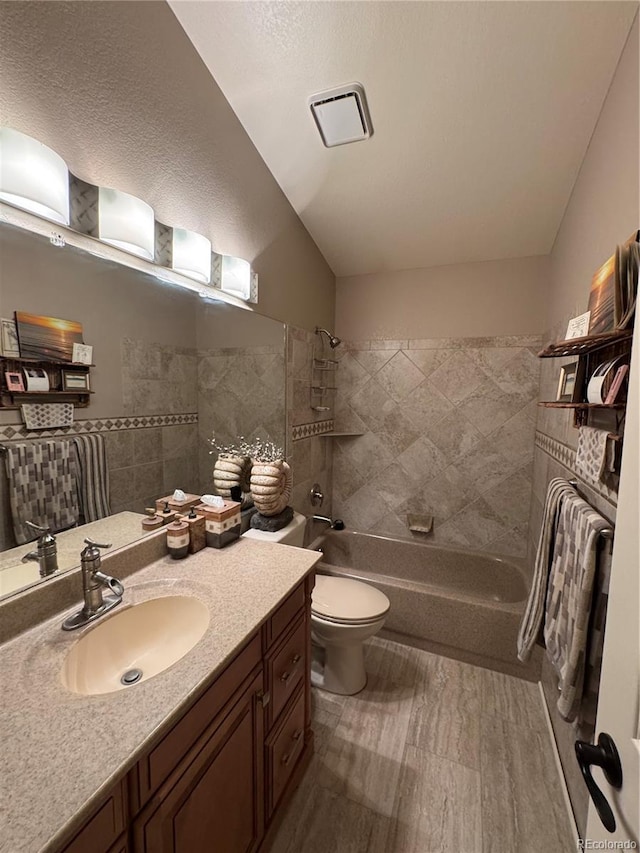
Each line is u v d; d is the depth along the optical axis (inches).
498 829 45.9
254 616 37.9
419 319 98.4
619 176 43.1
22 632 34.7
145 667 37.7
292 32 48.1
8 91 31.8
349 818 46.9
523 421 90.2
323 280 97.8
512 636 71.3
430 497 100.2
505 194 70.9
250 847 39.4
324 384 100.7
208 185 56.0
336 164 68.6
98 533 45.6
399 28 46.6
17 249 35.9
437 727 60.4
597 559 37.3
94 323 44.4
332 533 104.9
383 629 82.6
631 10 40.7
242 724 36.8
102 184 40.8
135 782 24.6
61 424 41.6
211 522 54.1
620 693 19.6
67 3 35.7
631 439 20.8
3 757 23.0
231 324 65.9
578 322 44.9
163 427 55.3
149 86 45.0
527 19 44.1
